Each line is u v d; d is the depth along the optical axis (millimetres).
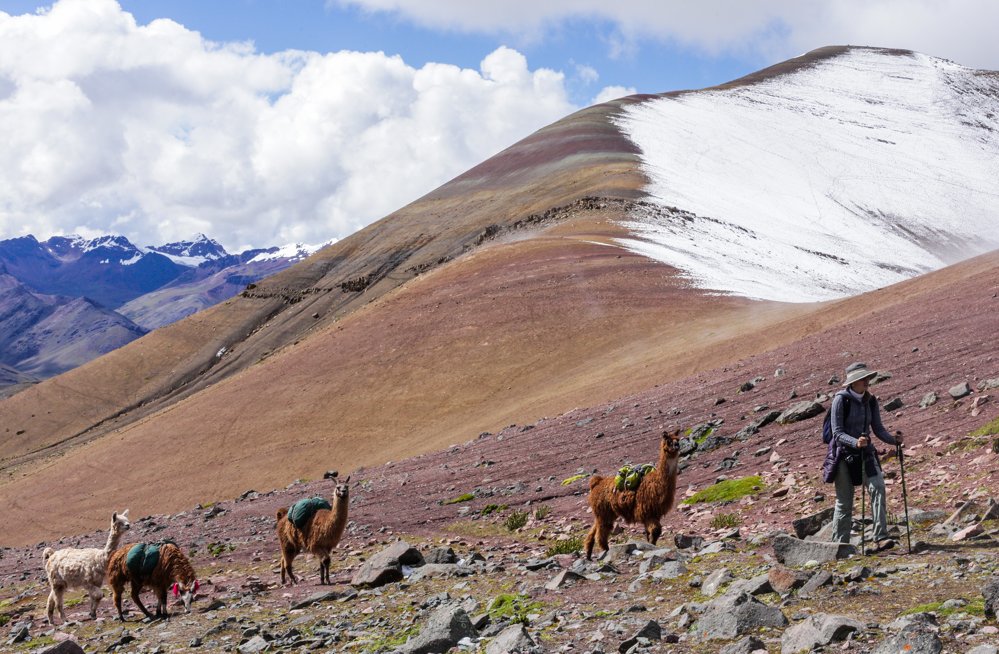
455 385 61719
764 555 10570
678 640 7273
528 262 86562
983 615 6441
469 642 8281
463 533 19547
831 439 10297
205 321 152125
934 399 19297
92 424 122250
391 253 159375
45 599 18000
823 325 43438
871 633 6430
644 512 11781
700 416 26812
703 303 68875
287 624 11125
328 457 54594
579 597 9766
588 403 44219
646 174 145250
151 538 28000
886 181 177125
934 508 11984
